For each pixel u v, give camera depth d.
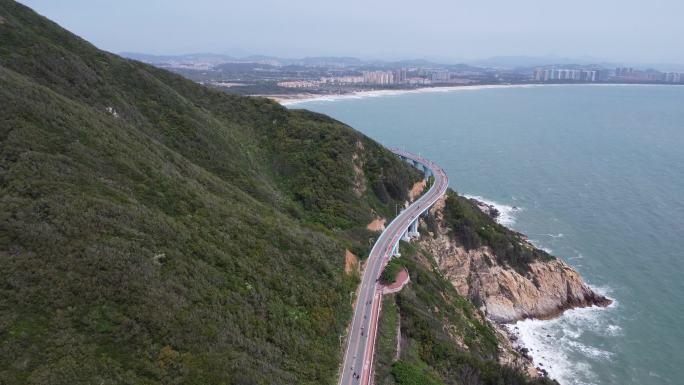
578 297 81.00
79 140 44.38
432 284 63.53
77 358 25.67
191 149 68.94
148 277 32.38
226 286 37.84
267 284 41.81
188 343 30.17
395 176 88.31
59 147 41.41
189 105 81.19
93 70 71.12
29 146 38.94
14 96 43.75
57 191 35.12
